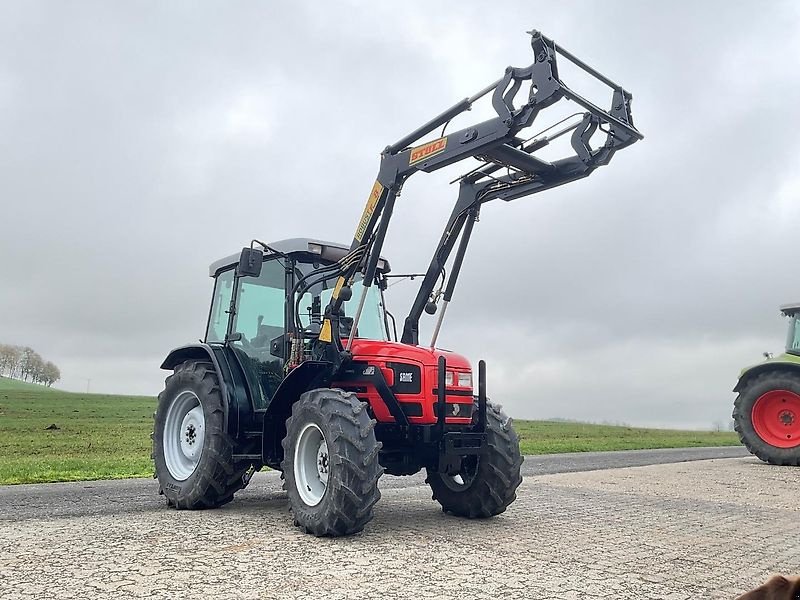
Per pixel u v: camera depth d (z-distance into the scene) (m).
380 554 4.79
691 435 29.78
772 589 1.59
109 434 23.34
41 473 10.53
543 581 4.14
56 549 4.79
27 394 57.53
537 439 22.86
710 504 7.66
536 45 5.48
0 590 3.76
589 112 5.82
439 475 6.70
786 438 11.95
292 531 5.60
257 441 6.89
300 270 6.76
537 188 6.36
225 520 6.12
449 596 3.78
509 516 6.61
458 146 5.90
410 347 6.20
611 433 29.47
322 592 3.81
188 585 3.91
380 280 7.38
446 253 6.93
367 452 5.36
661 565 4.65
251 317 7.13
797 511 7.26
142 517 6.26
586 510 7.07
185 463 7.16
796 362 11.75
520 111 5.52
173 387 7.27
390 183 6.35
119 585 3.88
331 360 6.20
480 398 6.32
